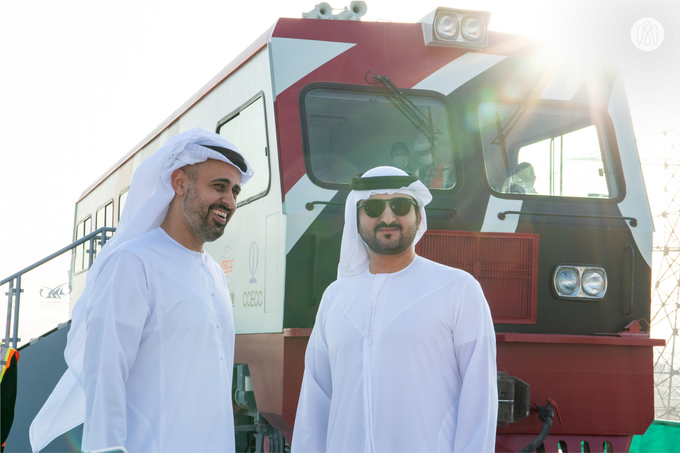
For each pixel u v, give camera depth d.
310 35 5.06
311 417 3.04
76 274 8.30
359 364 2.82
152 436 2.61
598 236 5.15
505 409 4.25
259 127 5.20
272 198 4.89
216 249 6.19
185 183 2.95
